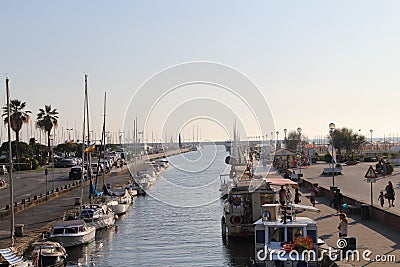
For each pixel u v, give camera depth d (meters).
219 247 30.66
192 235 34.91
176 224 39.66
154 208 49.31
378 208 30.33
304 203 40.62
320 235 26.22
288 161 82.06
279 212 24.33
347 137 114.81
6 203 47.22
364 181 56.25
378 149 115.75
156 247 31.44
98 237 35.34
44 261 26.47
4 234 32.31
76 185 63.84
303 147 106.31
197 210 46.22
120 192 53.53
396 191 45.00
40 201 49.34
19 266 23.50
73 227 32.22
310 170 75.00
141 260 28.27
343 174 66.88
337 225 29.47
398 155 92.25
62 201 50.69
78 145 131.38
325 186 50.91
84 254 30.12
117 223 41.31
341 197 36.62
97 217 38.19
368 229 27.55
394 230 27.16
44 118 111.19
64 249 28.72
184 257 28.61
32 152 100.69
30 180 72.44
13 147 95.56
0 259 23.75
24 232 33.16
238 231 31.75
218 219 41.19
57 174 82.75
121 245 32.41
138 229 38.09
